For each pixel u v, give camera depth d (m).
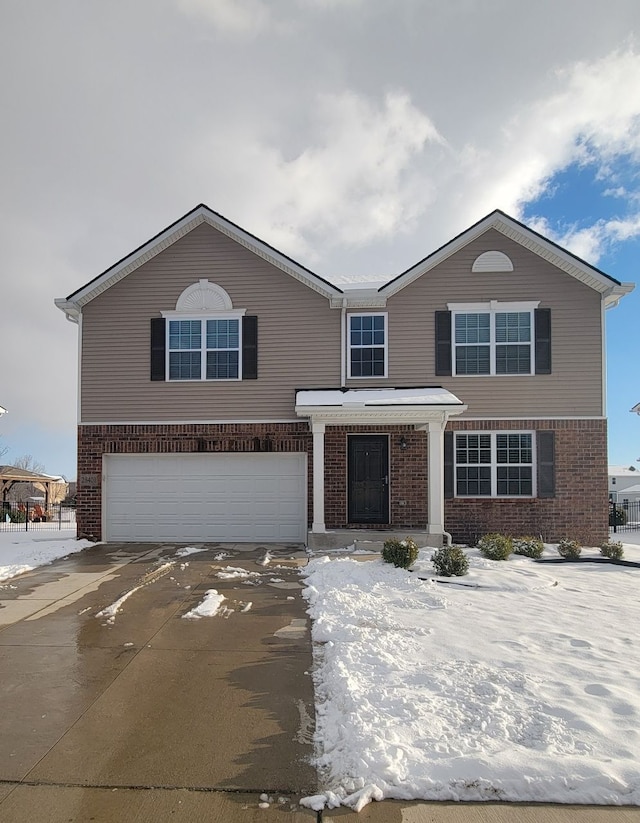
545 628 5.99
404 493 12.45
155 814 2.99
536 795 3.06
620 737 3.56
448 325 12.71
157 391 13.00
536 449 12.43
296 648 5.61
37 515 24.44
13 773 3.36
